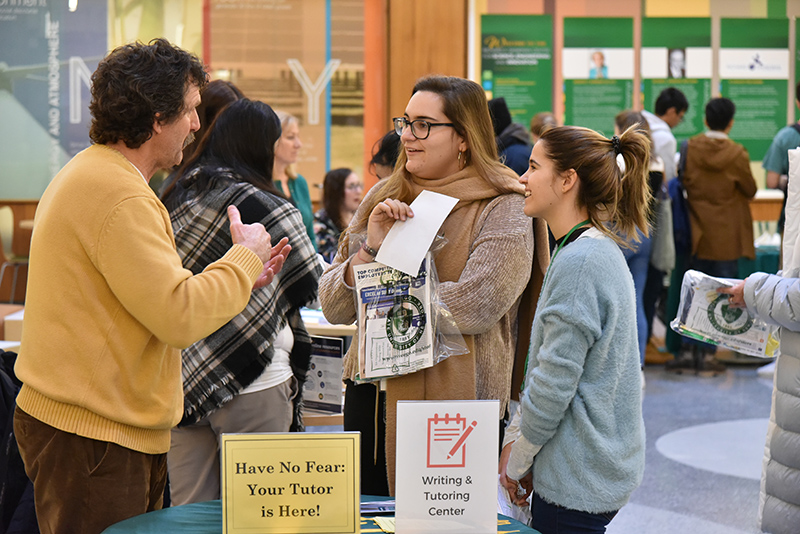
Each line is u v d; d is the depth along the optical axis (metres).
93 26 6.28
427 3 6.39
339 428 4.07
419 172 2.20
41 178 6.40
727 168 6.25
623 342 1.84
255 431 2.44
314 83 6.41
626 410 1.85
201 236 2.38
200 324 1.73
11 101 6.32
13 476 2.64
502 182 2.16
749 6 6.85
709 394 5.78
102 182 1.71
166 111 1.78
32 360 1.74
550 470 1.83
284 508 1.54
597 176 1.89
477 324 2.07
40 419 1.75
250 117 2.48
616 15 6.72
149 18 6.29
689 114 6.91
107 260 1.69
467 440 1.56
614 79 6.78
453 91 2.16
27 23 6.25
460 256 2.14
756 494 3.93
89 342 1.72
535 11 6.64
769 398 5.67
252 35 6.34
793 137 6.26
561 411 1.80
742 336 2.70
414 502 1.55
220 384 2.34
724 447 4.62
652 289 6.24
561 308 1.80
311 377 2.97
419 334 2.05
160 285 1.68
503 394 2.19
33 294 1.75
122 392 1.76
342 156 6.48
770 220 7.10
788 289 2.56
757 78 6.91
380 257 2.06
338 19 6.38
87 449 1.75
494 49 6.64
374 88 6.45
